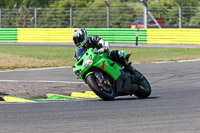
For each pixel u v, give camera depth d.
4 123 19.50
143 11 98.88
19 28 106.06
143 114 21.44
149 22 106.81
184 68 50.69
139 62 59.62
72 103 26.31
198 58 63.09
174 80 40.62
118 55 28.09
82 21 105.88
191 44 89.94
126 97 30.67
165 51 77.62
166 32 92.44
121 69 27.84
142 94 28.98
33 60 64.50
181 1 107.75
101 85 27.09
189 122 19.08
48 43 102.50
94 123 19.22
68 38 101.50
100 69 27.12
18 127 18.53
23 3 128.62
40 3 128.75
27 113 22.34
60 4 117.56
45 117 21.02
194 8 97.44
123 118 20.39
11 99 29.33
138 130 17.56
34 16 106.62
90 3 116.94
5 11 110.88
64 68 54.38
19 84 38.47
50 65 58.09
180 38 91.12
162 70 49.31
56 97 30.47
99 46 28.05
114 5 113.75
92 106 24.73
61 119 20.39
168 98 28.61
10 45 97.56
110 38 97.19
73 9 107.38
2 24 110.69
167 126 18.27
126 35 95.50
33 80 42.62
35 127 18.48
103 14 104.25
